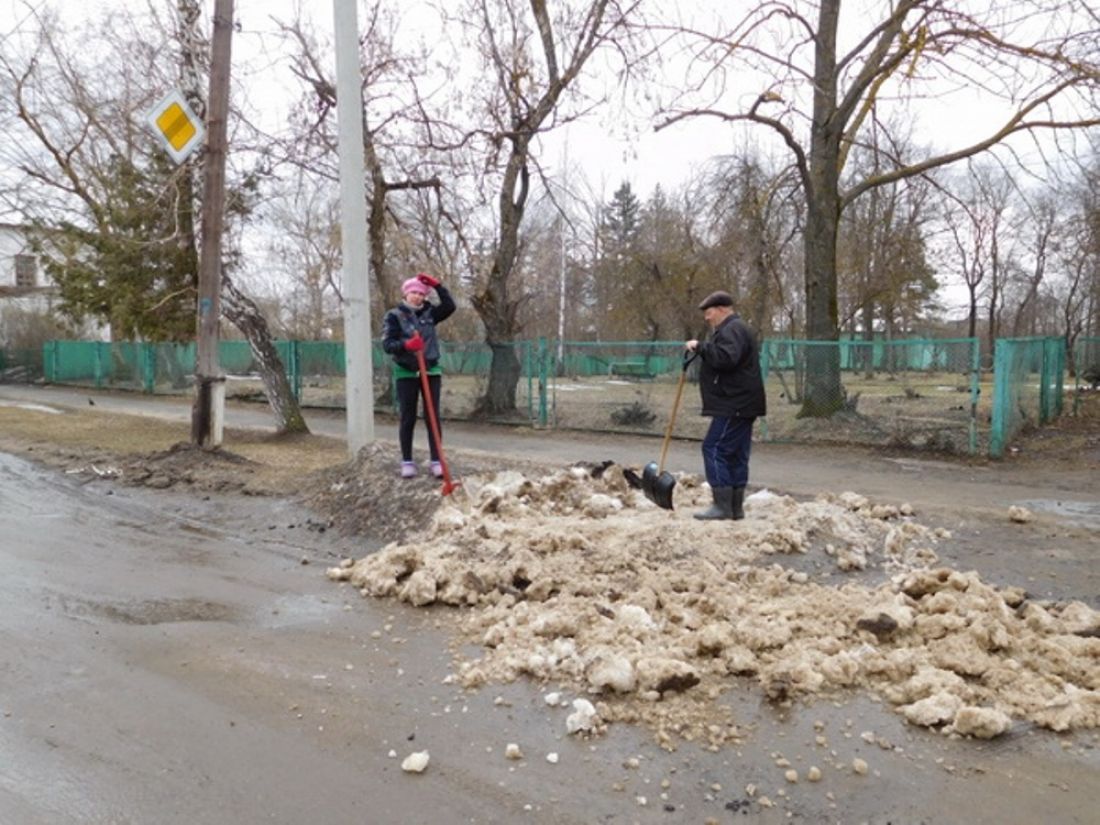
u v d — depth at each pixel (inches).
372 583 207.6
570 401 625.9
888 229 1051.9
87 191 868.6
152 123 381.4
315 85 584.7
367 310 361.7
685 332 1185.4
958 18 490.9
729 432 239.8
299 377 772.6
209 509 301.4
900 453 452.1
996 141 532.4
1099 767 123.7
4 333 1347.2
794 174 674.8
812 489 339.3
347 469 316.5
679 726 135.0
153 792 115.3
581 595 192.2
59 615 188.4
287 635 178.1
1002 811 112.5
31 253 1131.3
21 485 341.4
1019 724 135.3
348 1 351.9
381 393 690.2
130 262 783.1
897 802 114.5
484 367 629.0
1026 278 1451.8
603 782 119.6
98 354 1086.4
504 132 601.6
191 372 959.0
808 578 208.2
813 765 123.8
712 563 211.0
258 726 135.9
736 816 111.2
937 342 454.9
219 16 387.2
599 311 1533.0
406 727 135.9
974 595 180.5
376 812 111.3
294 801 113.7
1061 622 172.2
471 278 675.4
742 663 152.4
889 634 164.9
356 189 357.7
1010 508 277.4
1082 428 562.9
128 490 333.4
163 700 145.1
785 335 1178.6
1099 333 1205.7
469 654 166.6
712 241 1086.4
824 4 571.8
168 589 210.1
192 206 535.8
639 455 453.1
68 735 131.6
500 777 120.7
